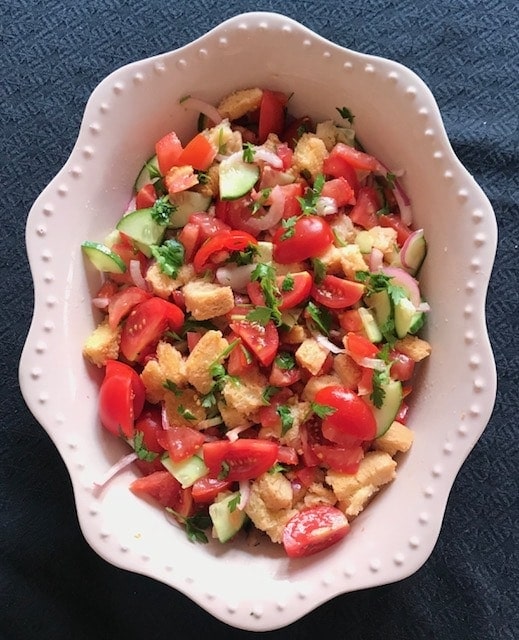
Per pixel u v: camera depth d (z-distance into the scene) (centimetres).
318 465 39
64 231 38
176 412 39
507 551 43
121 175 40
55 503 44
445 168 37
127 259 40
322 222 38
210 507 38
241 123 41
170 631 43
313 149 39
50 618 43
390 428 38
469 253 37
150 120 39
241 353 38
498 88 45
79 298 39
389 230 39
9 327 45
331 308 39
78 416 38
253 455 37
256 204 39
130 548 37
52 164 45
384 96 38
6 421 44
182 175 38
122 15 46
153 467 40
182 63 38
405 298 38
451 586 43
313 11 46
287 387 39
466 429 37
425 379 39
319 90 39
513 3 46
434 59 45
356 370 38
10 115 46
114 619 44
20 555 44
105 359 39
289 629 43
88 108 38
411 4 46
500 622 43
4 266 45
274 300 38
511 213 44
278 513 38
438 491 37
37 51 46
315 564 38
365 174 40
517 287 44
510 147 44
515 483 43
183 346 39
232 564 38
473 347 37
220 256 39
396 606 43
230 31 37
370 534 37
